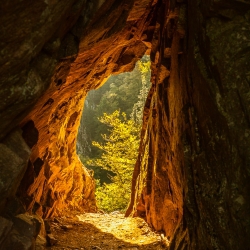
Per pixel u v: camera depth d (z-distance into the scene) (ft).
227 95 13.32
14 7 10.87
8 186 13.16
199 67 15.23
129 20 28.84
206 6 14.62
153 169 31.30
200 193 15.69
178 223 22.35
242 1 13.19
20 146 14.32
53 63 14.35
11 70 11.91
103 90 158.40
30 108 14.53
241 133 12.53
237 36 13.39
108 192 71.92
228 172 13.25
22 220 16.76
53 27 12.90
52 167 34.91
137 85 131.34
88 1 16.39
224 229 13.47
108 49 29.09
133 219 35.29
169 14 20.85
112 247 25.85
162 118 27.20
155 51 29.45
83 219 38.99
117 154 69.82
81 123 139.13
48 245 23.61
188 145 17.56
